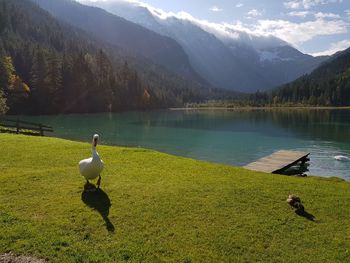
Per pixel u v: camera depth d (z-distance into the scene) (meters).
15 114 106.19
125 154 23.55
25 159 20.62
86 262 9.76
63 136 58.09
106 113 127.31
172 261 10.15
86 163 15.04
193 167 20.64
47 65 114.38
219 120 105.69
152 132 69.12
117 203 13.80
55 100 114.50
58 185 15.73
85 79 124.12
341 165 38.41
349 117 111.06
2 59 106.00
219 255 10.66
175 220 12.64
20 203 13.43
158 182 16.78
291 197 14.91
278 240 11.73
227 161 40.38
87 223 12.01
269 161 35.25
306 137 62.50
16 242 10.52
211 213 13.36
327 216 13.95
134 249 10.55
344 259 10.84
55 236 10.96
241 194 15.59
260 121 100.62
